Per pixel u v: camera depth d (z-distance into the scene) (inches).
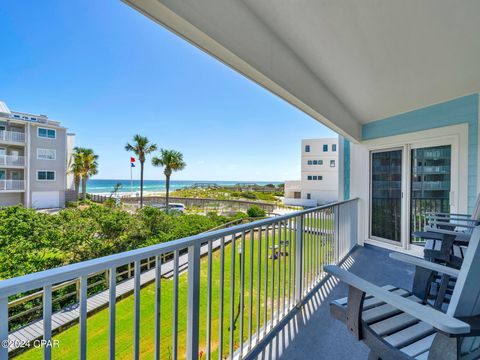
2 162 634.8
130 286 195.0
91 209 342.3
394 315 51.2
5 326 25.8
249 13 65.9
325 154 862.5
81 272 31.8
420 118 149.6
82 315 32.7
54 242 261.6
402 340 44.0
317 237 108.1
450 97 132.8
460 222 120.0
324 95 115.7
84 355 32.9
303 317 82.9
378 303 55.4
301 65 93.3
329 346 68.6
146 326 137.0
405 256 59.6
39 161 704.4
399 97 132.6
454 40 78.5
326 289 104.7
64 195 758.5
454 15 66.6
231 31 59.6
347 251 155.9
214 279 179.5
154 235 346.9
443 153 141.7
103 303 169.9
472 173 127.6
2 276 210.8
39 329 143.6
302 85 93.7
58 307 165.0
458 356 33.4
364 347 67.9
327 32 75.1
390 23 70.2
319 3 62.7
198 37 54.1
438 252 86.0
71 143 925.8
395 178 166.6
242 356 63.7
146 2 44.1
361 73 102.7
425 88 119.6
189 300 48.8
